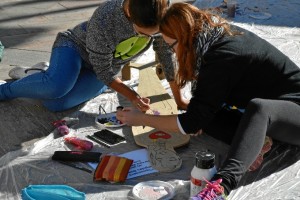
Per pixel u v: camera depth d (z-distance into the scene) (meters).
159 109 3.44
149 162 2.92
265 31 5.30
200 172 2.41
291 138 2.78
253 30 5.33
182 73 2.63
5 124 3.63
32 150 3.09
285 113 2.62
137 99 3.26
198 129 2.63
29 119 3.70
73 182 2.75
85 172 2.84
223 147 3.11
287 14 5.86
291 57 4.57
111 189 2.68
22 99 3.98
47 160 2.97
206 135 3.25
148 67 4.23
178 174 2.83
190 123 2.60
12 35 5.88
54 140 3.22
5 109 3.83
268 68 2.69
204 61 2.55
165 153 2.97
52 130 3.56
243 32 2.70
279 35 5.17
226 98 2.77
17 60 5.03
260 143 2.48
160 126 2.73
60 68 3.51
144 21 2.70
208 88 2.54
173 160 2.91
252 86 2.72
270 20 5.66
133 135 3.17
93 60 3.25
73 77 3.54
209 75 2.53
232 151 2.46
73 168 2.88
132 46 3.30
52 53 3.62
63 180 2.77
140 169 2.86
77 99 3.72
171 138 3.13
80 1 7.50
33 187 2.54
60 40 3.62
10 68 4.78
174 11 2.52
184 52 2.53
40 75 3.58
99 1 7.50
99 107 3.67
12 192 2.69
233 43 2.57
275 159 2.94
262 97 2.74
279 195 2.63
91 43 3.20
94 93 3.82
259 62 2.65
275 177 2.79
